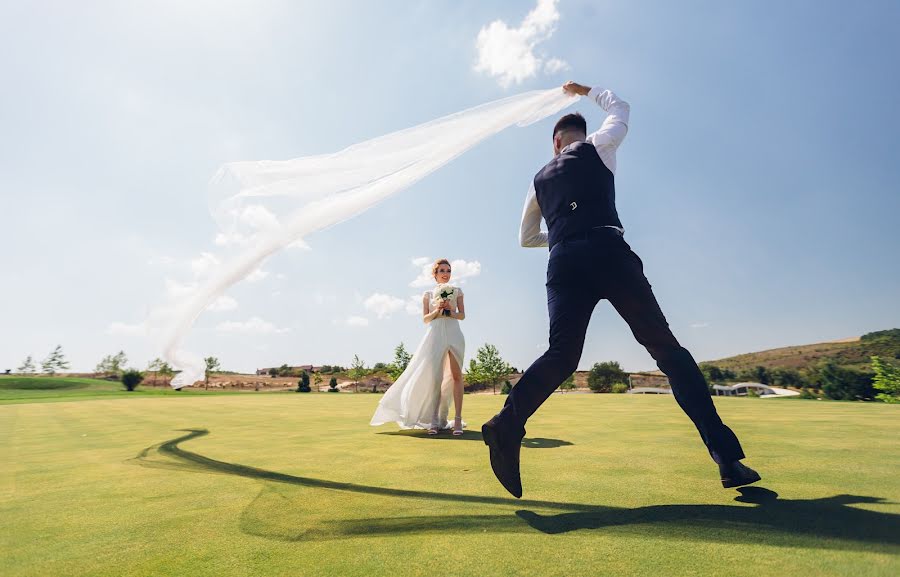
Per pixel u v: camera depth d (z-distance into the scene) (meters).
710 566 1.11
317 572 1.13
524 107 2.98
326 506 1.72
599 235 1.81
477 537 1.35
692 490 1.84
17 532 1.48
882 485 1.87
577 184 1.91
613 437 3.51
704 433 1.80
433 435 4.09
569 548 1.25
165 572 1.15
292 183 3.09
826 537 1.29
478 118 3.04
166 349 3.23
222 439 3.88
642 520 1.47
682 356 1.82
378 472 2.34
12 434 4.64
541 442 3.26
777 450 2.71
